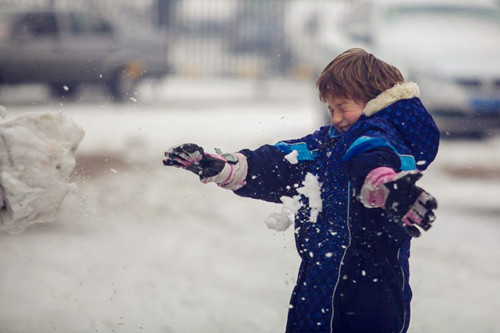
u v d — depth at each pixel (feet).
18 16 88.33
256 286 27.43
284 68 121.08
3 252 29.91
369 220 14.20
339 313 14.40
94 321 23.21
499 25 66.80
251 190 15.28
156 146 56.65
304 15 119.55
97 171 46.37
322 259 14.56
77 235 32.78
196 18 124.06
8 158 15.88
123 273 28.07
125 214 36.83
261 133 65.77
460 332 22.85
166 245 32.24
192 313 24.22
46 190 16.11
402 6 67.62
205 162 14.94
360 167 13.20
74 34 88.33
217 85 118.11
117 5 107.96
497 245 33.12
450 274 28.68
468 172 50.52
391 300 14.34
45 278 27.09
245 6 120.57
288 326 14.94
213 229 35.86
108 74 88.17
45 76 87.56
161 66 91.66
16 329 22.24
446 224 36.96
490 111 59.62
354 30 68.54
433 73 60.39
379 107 14.38
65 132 16.37
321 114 71.15
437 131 14.51
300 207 14.89
